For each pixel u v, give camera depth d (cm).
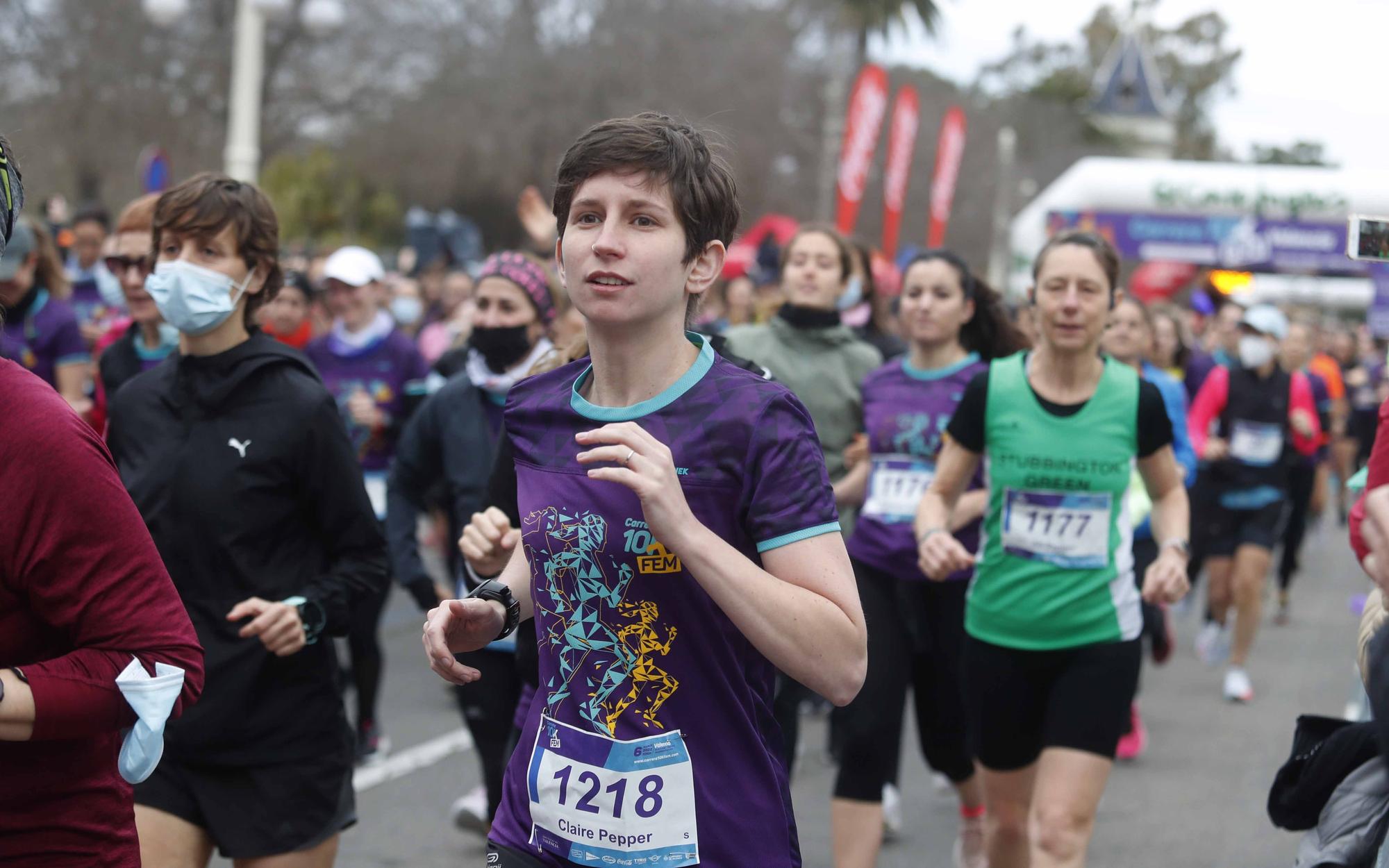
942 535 416
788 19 4116
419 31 3597
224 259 321
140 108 2930
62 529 205
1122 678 397
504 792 237
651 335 218
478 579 312
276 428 320
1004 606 412
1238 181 2836
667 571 215
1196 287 1564
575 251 216
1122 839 553
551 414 225
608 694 220
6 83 2853
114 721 208
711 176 218
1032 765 421
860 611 215
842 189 2109
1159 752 693
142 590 211
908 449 497
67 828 213
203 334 325
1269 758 684
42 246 564
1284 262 2831
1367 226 261
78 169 2994
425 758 638
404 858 501
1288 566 1089
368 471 716
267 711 315
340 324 724
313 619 315
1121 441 406
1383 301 1970
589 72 3753
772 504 213
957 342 518
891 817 546
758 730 227
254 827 313
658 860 218
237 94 1245
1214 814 589
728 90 3841
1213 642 891
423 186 3853
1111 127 5884
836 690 213
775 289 1097
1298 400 858
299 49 3272
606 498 217
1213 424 866
